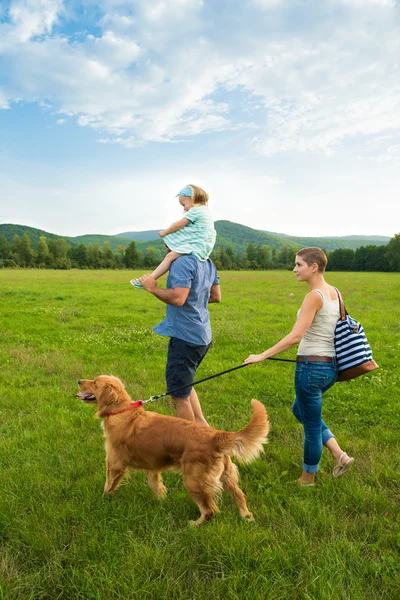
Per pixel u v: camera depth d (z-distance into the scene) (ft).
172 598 9.14
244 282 130.31
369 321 49.08
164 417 12.87
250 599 9.01
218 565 10.09
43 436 17.06
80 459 15.14
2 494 12.84
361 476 14.17
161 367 28.14
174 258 15.05
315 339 13.16
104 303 65.26
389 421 19.21
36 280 127.34
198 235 15.23
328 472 14.70
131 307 60.08
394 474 13.93
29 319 47.80
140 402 13.78
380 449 16.06
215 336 39.09
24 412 20.20
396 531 11.28
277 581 9.42
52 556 10.37
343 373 13.37
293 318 50.65
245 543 10.52
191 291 15.12
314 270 13.21
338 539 10.82
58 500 12.67
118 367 28.19
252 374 26.91
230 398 22.45
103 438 17.20
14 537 11.03
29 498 12.67
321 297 12.93
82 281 123.44
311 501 12.67
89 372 27.02
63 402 21.48
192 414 15.96
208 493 11.74
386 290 96.63
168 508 12.64
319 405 13.37
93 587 9.34
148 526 11.55
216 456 11.69
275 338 38.19
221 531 11.03
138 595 9.09
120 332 40.32
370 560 10.11
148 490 13.57
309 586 9.29
